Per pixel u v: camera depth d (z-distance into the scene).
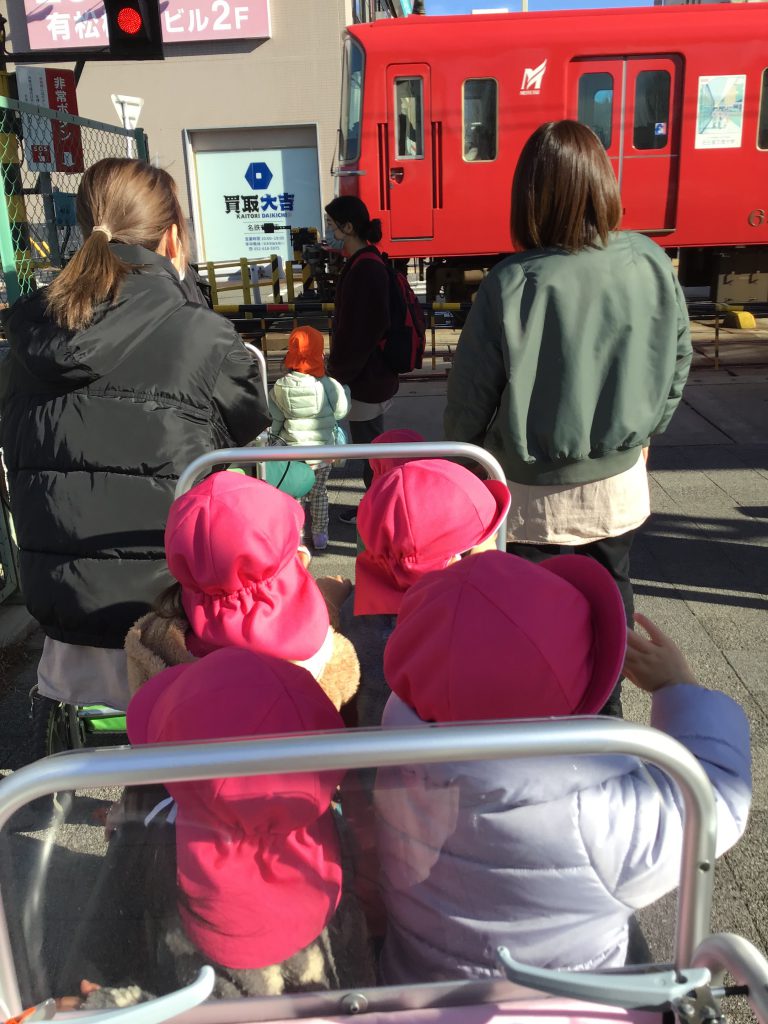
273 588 1.45
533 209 2.19
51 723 2.13
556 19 9.23
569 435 2.25
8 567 3.93
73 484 1.81
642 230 9.75
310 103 17.05
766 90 9.27
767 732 2.92
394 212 9.73
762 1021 0.84
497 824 1.00
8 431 1.92
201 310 1.87
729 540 4.71
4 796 0.86
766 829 2.43
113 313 1.77
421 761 0.88
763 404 7.39
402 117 9.51
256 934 1.04
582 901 1.03
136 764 0.86
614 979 0.93
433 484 1.72
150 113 17.14
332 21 16.55
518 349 2.21
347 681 1.51
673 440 6.54
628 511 2.41
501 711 1.05
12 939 0.99
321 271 11.34
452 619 1.07
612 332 2.20
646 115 9.40
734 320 10.91
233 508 1.43
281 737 0.89
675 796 1.04
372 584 1.77
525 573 1.11
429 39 9.24
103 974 1.05
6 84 5.01
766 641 3.60
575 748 0.89
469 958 1.07
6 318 1.91
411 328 4.27
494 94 9.40
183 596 1.53
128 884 1.05
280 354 9.99
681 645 3.58
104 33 16.34
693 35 9.11
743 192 9.54
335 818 1.04
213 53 16.80
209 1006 1.01
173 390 1.81
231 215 17.92
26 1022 0.94
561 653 1.05
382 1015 1.01
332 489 5.80
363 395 4.33
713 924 2.10
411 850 1.04
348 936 1.09
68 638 1.88
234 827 1.00
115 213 1.90
